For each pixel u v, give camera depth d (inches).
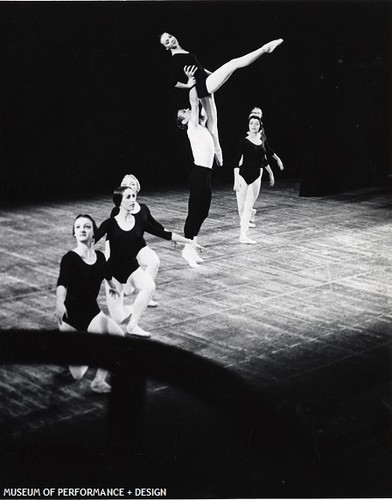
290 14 478.9
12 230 339.3
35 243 315.9
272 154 335.0
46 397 180.7
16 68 436.8
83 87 461.1
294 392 187.8
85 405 178.1
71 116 461.1
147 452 162.9
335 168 457.4
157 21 472.4
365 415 182.1
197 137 282.8
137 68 476.1
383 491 160.9
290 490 159.0
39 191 446.6
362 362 206.2
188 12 478.6
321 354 210.1
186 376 193.2
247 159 318.0
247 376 194.7
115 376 190.1
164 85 486.9
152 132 494.6
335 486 160.9
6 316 226.1
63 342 197.6
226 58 502.3
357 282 274.7
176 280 271.7
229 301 250.5
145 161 496.7
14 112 440.1
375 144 476.7
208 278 275.1
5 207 394.3
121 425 170.9
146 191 458.6
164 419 174.7
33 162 453.4
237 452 167.2
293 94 507.8
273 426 175.3
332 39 438.6
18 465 157.6
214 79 278.7
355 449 174.2
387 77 462.9
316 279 277.0
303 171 447.5
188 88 285.6
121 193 211.8
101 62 462.9
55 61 447.2
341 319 237.3
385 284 273.3
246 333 223.0
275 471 163.2
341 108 452.8
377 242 332.5
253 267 290.5
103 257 191.3
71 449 161.8
